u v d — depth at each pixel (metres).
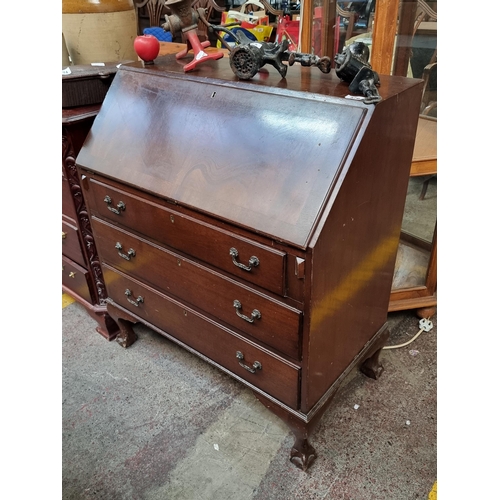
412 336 1.92
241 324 1.29
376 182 1.17
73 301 2.23
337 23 1.74
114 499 1.35
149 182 1.31
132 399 1.68
